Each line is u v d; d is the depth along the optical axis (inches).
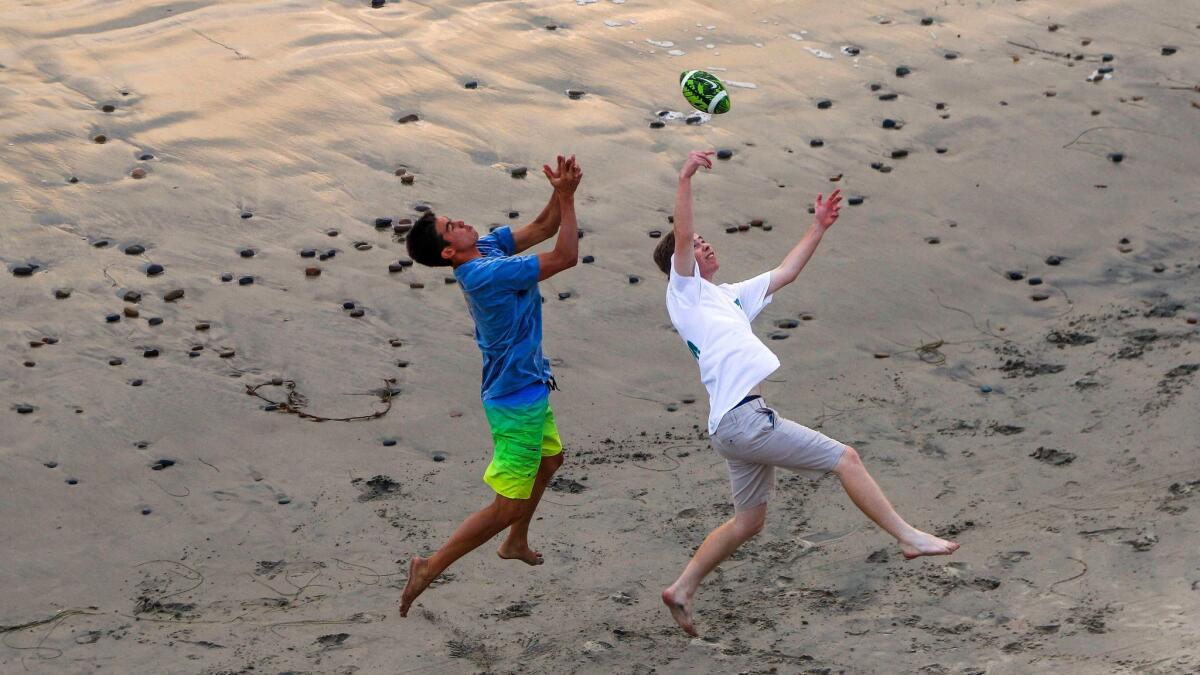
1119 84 1142.3
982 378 804.6
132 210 948.6
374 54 1139.3
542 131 1048.8
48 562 661.9
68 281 879.7
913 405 780.6
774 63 1160.8
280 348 835.4
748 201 981.2
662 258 554.9
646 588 626.8
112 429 761.0
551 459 546.0
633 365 832.9
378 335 852.6
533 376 519.2
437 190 976.9
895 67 1162.0
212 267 901.8
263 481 727.1
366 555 666.8
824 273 913.5
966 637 535.2
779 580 623.5
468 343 852.0
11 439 748.6
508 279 501.7
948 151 1051.9
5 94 1059.3
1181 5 1280.8
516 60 1144.8
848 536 657.6
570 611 609.9
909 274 913.5
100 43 1139.3
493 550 673.0
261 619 614.5
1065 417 747.4
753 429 503.2
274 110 1059.3
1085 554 587.5
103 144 1011.9
